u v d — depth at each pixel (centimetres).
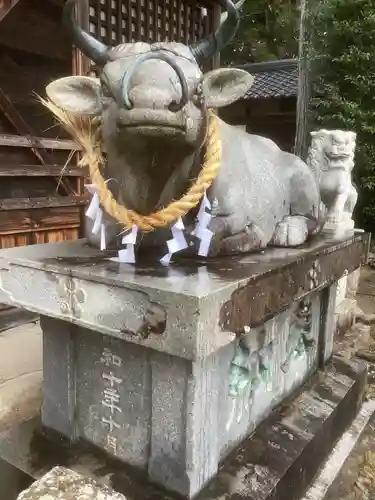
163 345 116
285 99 905
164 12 403
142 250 161
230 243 159
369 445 216
